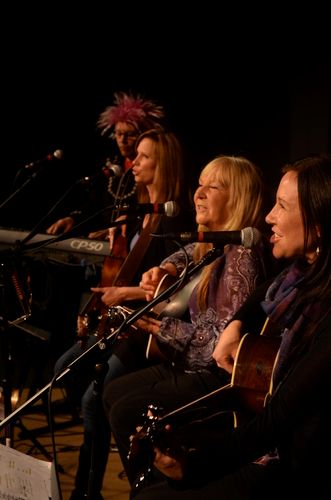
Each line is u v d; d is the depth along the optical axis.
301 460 2.88
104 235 7.01
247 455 2.85
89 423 4.92
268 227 4.66
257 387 3.56
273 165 8.46
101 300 5.38
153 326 4.50
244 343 3.65
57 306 6.78
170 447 2.94
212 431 3.41
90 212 7.40
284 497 2.98
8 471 3.11
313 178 3.06
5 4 8.91
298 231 3.23
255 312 4.04
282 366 3.12
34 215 9.24
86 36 9.02
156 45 8.91
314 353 2.81
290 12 8.14
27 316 4.82
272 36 8.33
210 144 8.88
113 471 5.75
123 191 6.75
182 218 5.64
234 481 3.14
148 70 8.98
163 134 5.91
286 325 3.17
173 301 4.64
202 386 4.32
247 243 3.54
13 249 4.50
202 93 8.84
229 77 8.69
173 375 4.54
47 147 9.25
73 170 9.27
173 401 4.30
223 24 8.61
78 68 9.09
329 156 3.15
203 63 8.79
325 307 2.98
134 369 5.23
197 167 8.93
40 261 6.62
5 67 9.05
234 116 8.72
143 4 8.84
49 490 3.15
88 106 9.18
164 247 5.57
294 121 8.17
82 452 4.94
